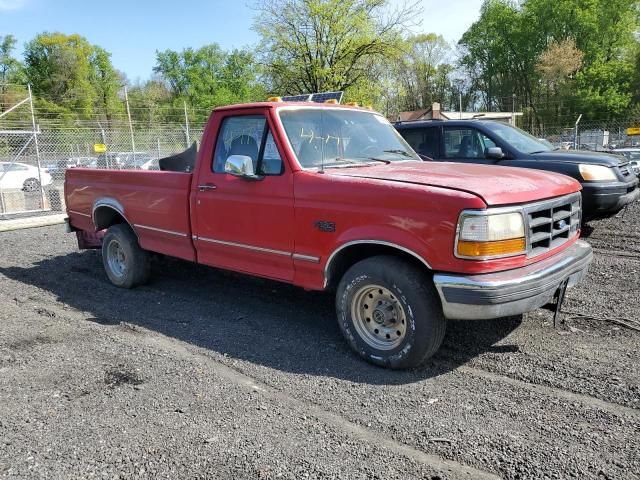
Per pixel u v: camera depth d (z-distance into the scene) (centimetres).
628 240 768
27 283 673
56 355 419
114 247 626
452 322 462
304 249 414
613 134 2838
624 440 279
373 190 370
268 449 280
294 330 464
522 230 350
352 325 394
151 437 295
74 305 564
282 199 423
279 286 607
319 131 459
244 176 434
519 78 7075
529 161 767
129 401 339
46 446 289
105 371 386
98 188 626
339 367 385
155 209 544
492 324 456
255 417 315
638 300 505
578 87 5672
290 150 425
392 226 360
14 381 372
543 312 481
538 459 266
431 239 343
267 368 386
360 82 2928
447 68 7369
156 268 657
